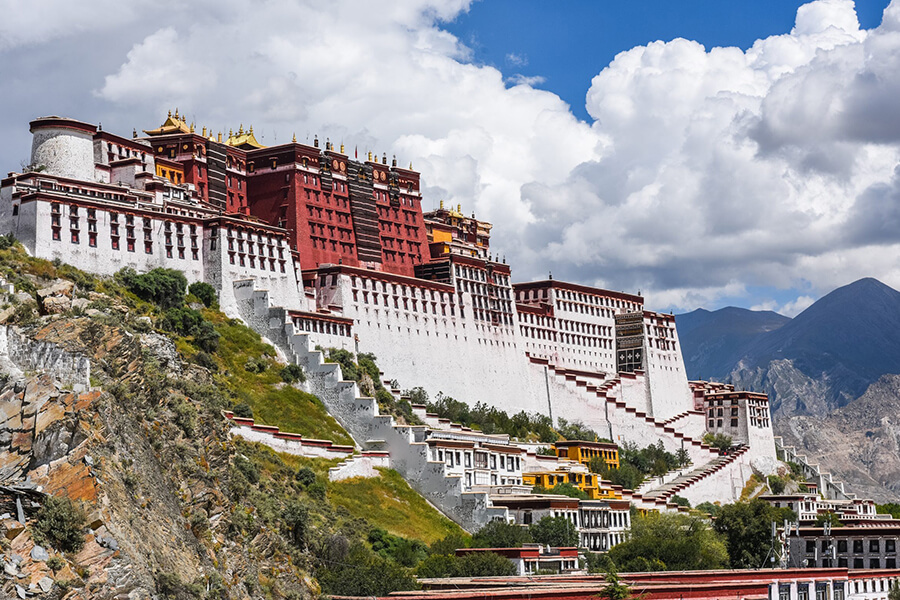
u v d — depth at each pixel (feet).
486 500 633.20
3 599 225.15
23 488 242.58
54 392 265.13
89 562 239.71
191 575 269.44
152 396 311.88
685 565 585.22
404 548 544.21
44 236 653.71
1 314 315.78
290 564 342.64
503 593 349.00
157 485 281.33
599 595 369.30
